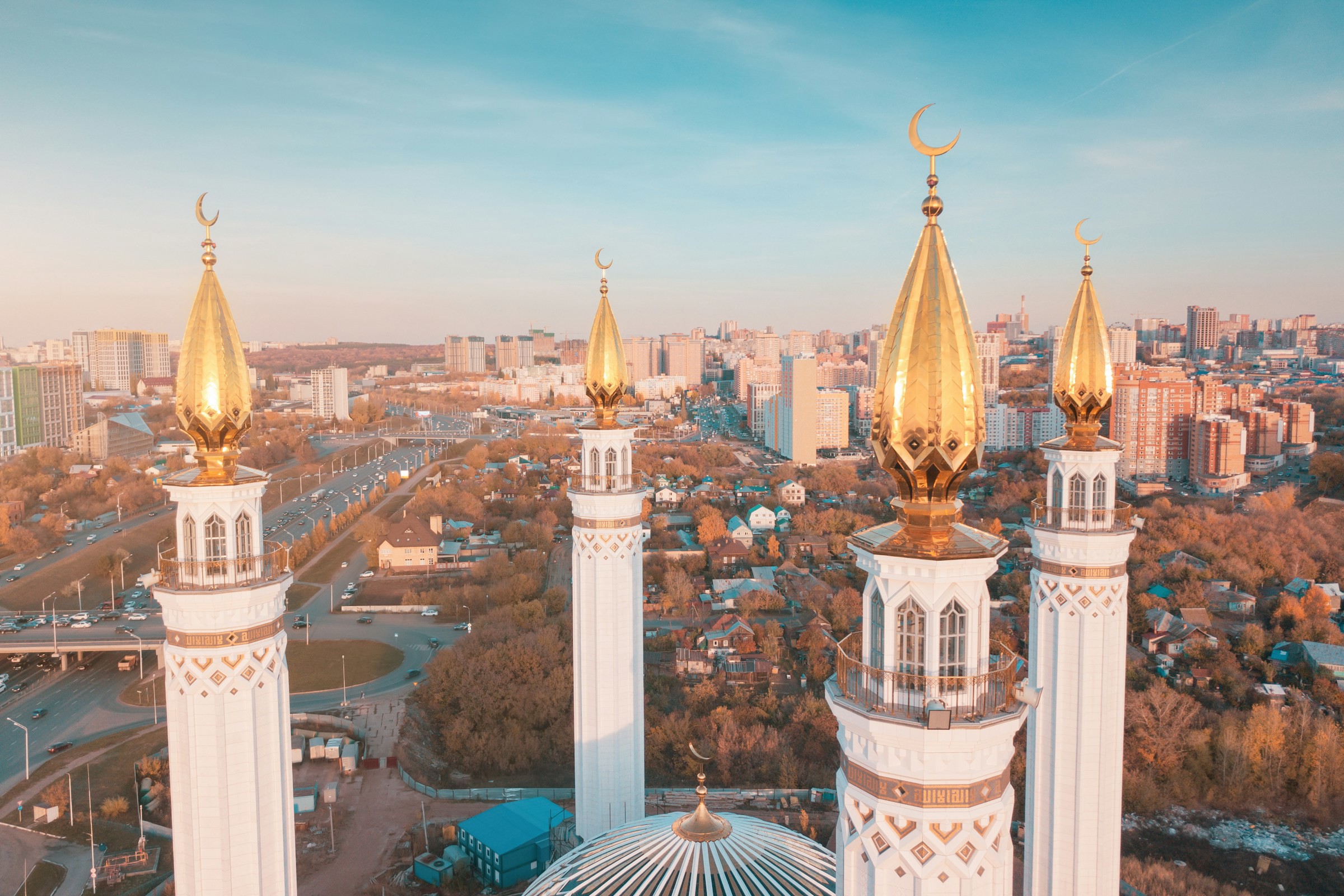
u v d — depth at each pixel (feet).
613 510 179.01
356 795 332.80
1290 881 290.76
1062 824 146.10
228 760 120.37
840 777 82.53
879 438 78.38
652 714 384.06
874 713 75.46
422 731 394.11
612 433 179.42
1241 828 319.68
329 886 271.69
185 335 120.47
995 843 76.43
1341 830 317.42
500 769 357.00
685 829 128.88
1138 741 351.25
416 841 295.07
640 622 186.60
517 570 636.89
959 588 75.10
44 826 319.68
